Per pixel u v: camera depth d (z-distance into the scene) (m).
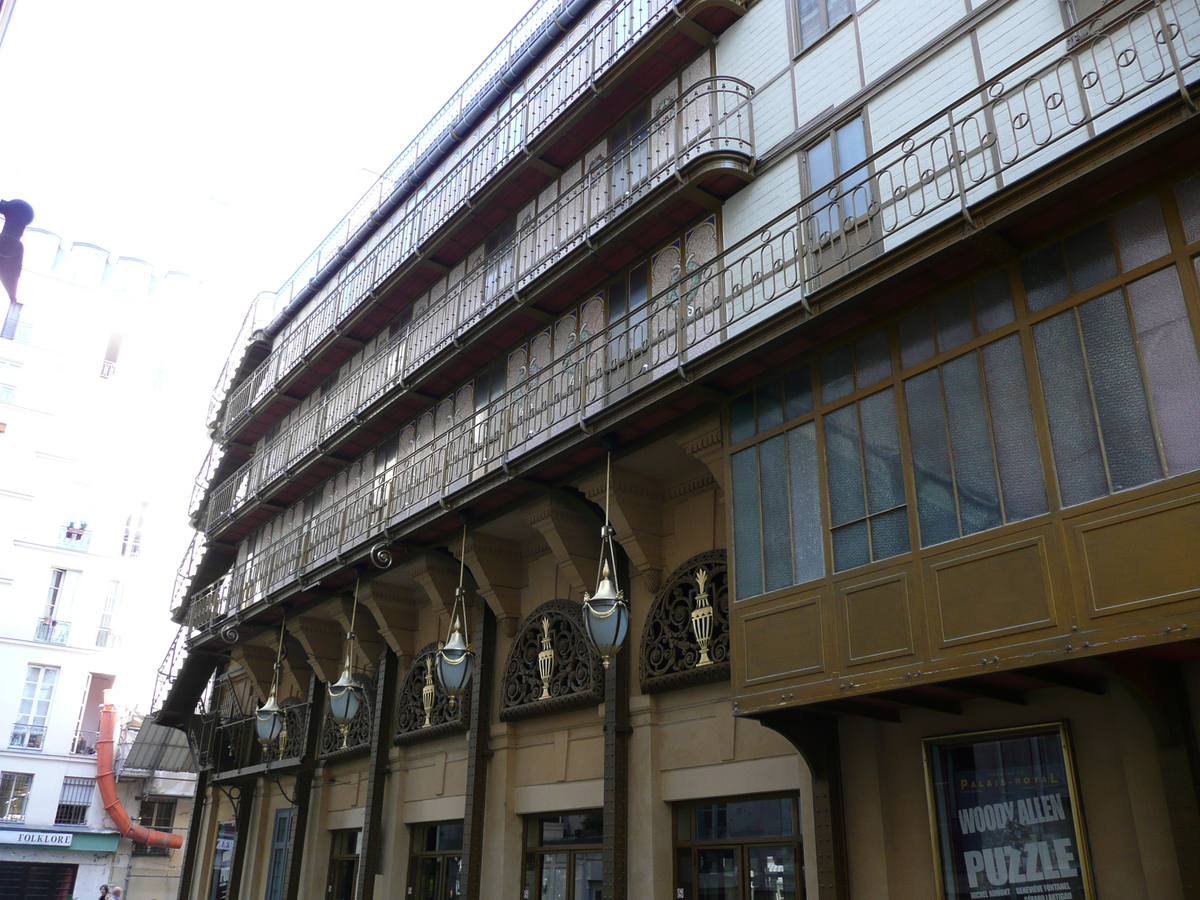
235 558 25.14
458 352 15.16
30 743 32.22
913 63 9.88
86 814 32.31
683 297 10.57
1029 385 7.38
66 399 36.78
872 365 8.67
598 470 11.77
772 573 9.05
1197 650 6.51
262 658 21.38
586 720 12.30
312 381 21.77
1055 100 8.38
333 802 17.86
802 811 9.34
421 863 15.00
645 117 13.40
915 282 8.23
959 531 7.54
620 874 10.77
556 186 14.87
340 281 20.94
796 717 8.99
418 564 14.87
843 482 8.62
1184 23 7.58
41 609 33.84
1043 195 7.16
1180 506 6.23
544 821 12.79
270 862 19.73
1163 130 6.57
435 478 15.02
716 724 10.58
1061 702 7.68
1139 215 7.01
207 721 24.27
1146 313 6.79
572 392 11.96
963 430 7.75
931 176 8.41
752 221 11.18
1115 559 6.48
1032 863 7.55
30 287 37.25
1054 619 6.71
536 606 13.71
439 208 17.59
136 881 32.00
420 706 15.62
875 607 7.98
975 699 8.27
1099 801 7.25
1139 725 7.09
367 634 17.31
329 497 19.78
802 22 11.46
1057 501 6.93
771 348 9.27
